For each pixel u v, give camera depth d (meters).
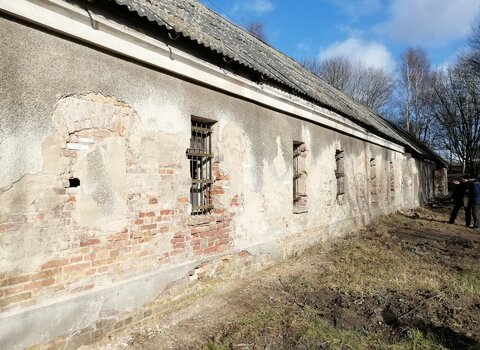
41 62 3.81
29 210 3.67
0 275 3.44
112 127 4.50
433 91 37.66
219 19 11.04
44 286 3.77
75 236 4.07
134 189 4.74
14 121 3.58
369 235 11.52
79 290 4.09
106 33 4.37
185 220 5.50
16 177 3.58
